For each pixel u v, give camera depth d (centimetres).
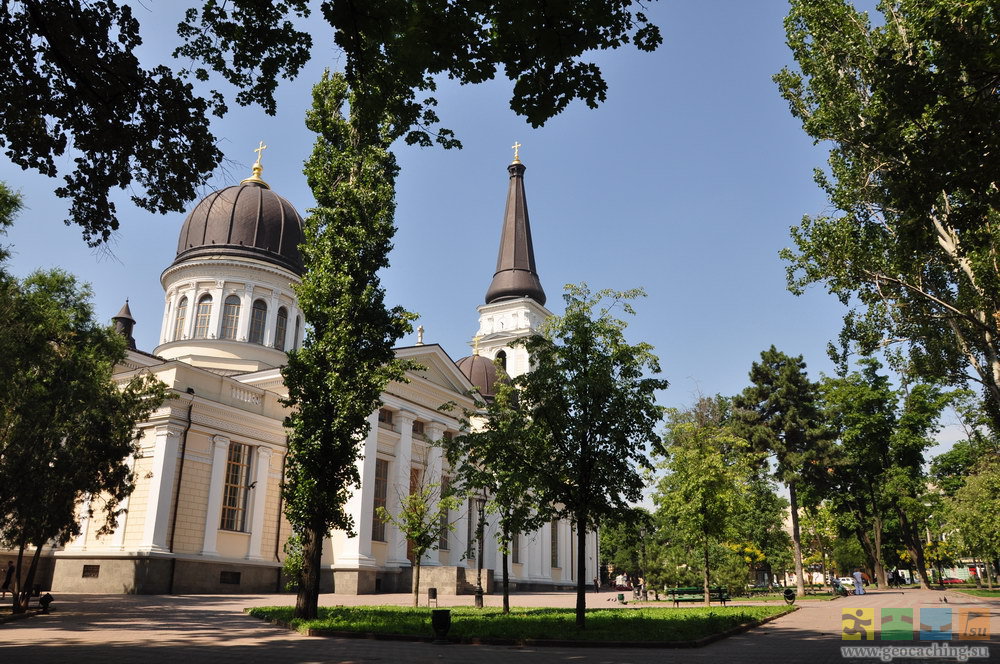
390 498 4122
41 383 2022
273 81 1041
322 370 2041
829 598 3747
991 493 4528
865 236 2206
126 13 975
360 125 1107
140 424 3359
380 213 2205
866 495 5553
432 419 4497
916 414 5072
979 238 1273
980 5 1005
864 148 1927
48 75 998
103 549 3222
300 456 1969
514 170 7231
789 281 2356
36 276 2198
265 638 1484
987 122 1018
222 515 3531
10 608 2012
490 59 948
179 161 1078
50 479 1969
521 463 1884
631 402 1845
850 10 2006
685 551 4038
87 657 1103
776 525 5756
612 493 1861
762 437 4400
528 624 1850
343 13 893
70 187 1075
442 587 3869
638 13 904
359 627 1666
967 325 2281
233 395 3675
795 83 2300
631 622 1930
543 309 6812
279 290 4647
